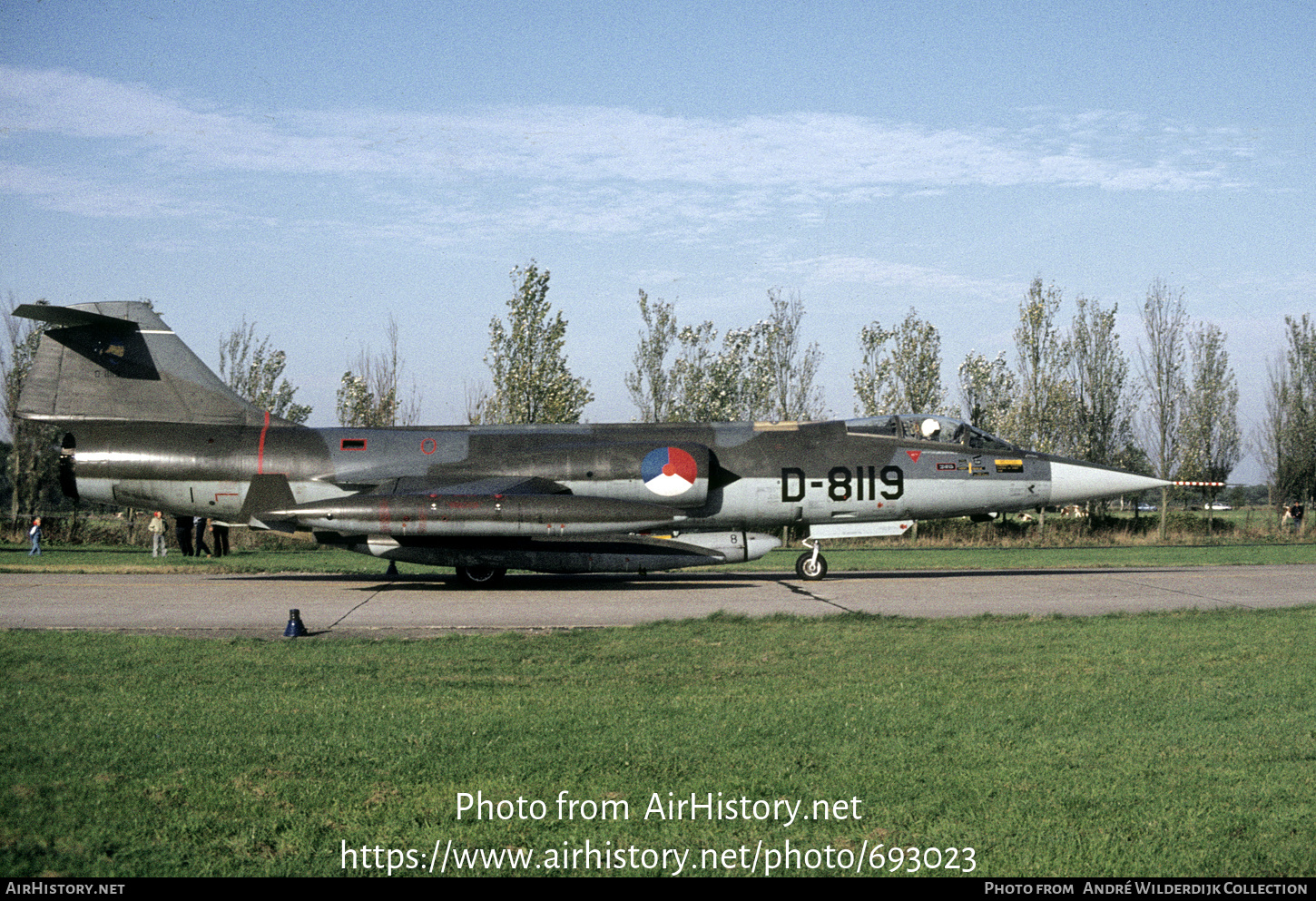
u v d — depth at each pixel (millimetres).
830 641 12789
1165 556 31047
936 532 41938
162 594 18266
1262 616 15258
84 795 6352
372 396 44844
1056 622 14633
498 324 38625
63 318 21125
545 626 14641
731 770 7016
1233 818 6141
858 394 46094
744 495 21578
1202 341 53094
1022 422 48438
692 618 15102
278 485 20641
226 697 9148
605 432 22078
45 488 44812
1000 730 8078
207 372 22125
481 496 19094
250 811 6148
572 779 6840
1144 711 8742
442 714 8500
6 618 15062
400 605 17062
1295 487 52375
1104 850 5680
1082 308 50312
